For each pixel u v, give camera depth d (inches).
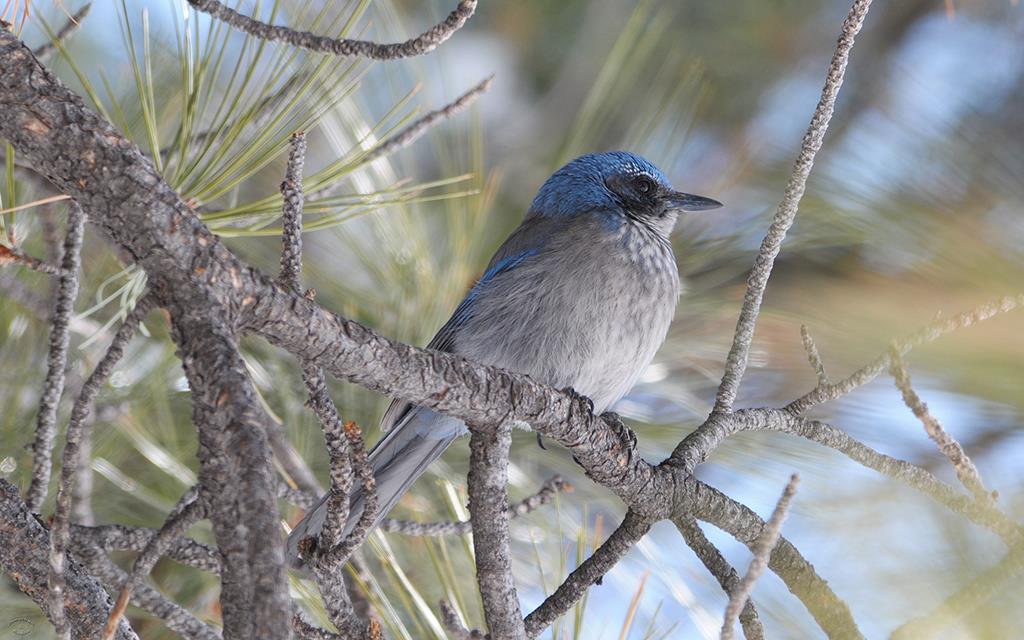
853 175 343.9
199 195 269.7
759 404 378.9
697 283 389.7
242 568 143.1
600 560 251.6
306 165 411.2
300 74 279.7
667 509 254.7
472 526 229.5
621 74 406.0
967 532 238.5
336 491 194.9
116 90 337.7
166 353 330.6
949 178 335.0
